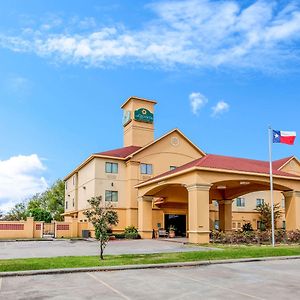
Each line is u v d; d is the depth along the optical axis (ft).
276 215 160.15
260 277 42.88
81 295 33.17
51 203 233.14
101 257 56.70
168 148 137.28
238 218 161.38
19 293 34.22
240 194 126.93
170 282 39.47
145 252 69.46
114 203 127.95
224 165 95.61
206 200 88.74
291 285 37.81
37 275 44.50
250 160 141.90
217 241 90.07
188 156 140.87
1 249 80.89
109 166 129.90
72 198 157.79
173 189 126.52
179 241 97.71
